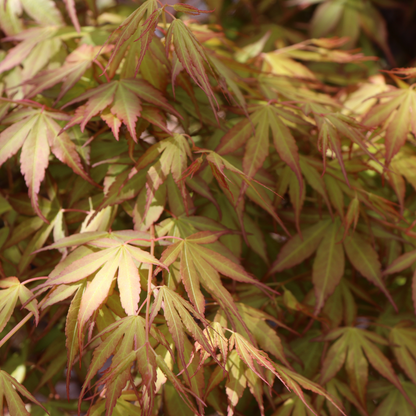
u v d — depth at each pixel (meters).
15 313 0.76
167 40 0.68
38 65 0.77
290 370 0.70
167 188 0.72
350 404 0.75
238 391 0.69
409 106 0.73
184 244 0.69
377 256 0.74
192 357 0.67
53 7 0.79
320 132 0.71
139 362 0.65
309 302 0.75
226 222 0.75
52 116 0.71
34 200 0.70
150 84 0.71
